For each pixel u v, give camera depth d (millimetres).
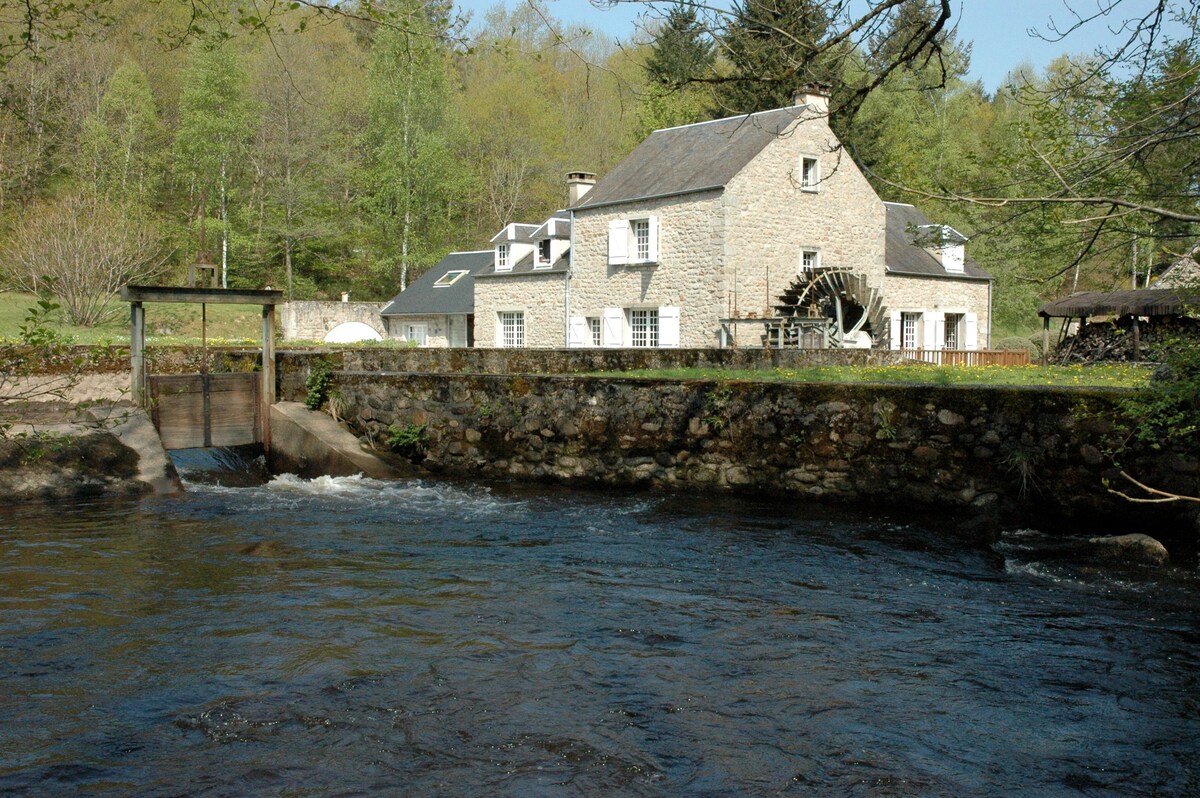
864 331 25906
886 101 32469
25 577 7527
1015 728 4586
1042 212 6266
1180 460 8203
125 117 42500
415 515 10406
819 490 10469
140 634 6023
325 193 51594
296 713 4730
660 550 8547
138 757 4246
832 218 26359
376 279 51750
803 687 5117
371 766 4160
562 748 4336
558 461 12477
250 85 47000
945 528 9172
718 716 4719
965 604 6719
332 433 14062
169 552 8508
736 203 24000
